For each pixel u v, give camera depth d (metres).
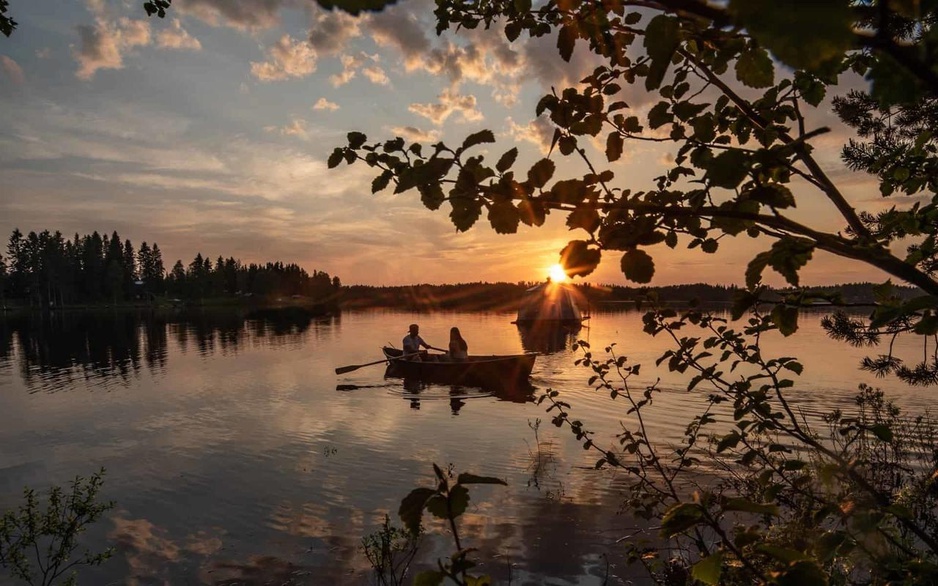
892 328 1.60
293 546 6.09
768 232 1.21
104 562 5.78
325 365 21.11
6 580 5.33
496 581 5.22
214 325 50.50
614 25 1.39
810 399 11.48
